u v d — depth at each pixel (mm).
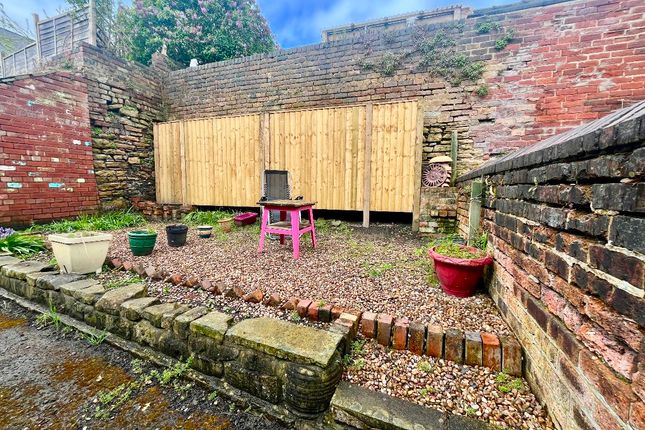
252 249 3031
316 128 4250
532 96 3834
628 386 610
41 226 3750
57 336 1768
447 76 4176
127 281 2125
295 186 4398
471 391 1105
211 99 5555
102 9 5977
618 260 647
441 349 1296
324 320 1553
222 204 4887
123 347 1610
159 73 5781
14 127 3580
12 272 2275
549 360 970
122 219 4414
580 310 801
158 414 1193
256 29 8219
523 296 1221
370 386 1147
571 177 854
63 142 4094
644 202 575
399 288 1936
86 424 1134
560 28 3654
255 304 1774
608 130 663
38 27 6266
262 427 1138
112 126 4793
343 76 4703
